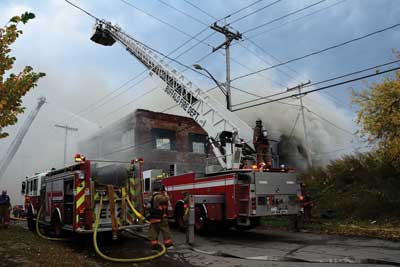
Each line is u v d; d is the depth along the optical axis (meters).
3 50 5.75
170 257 7.51
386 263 6.26
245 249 8.20
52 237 10.31
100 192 8.89
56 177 10.01
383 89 11.76
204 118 12.20
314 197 15.34
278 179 10.09
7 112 5.87
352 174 15.57
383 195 12.33
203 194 11.07
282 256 7.10
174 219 12.41
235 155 10.70
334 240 9.10
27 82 5.91
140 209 9.37
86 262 6.80
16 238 9.80
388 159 12.60
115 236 8.58
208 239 10.16
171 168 13.79
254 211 9.48
